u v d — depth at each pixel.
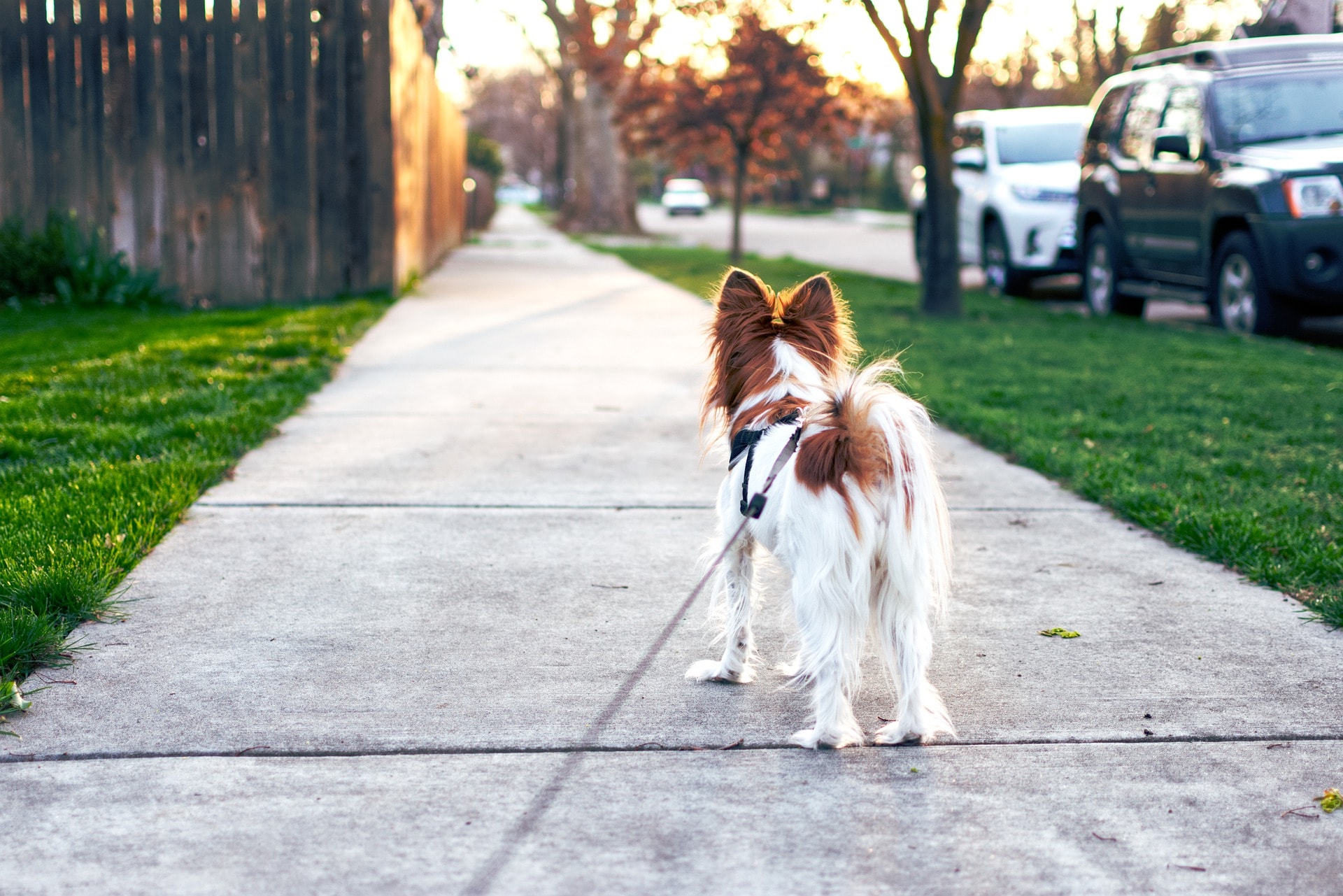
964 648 3.89
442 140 21.50
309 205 12.83
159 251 12.77
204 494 5.64
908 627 3.02
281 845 2.63
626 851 2.63
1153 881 2.54
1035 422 7.28
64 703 3.37
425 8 17.09
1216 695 3.53
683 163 26.00
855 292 16.09
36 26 12.37
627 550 4.90
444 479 6.00
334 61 12.59
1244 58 11.51
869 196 75.38
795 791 2.92
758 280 3.49
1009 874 2.56
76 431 6.49
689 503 5.61
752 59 22.25
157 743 3.13
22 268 12.34
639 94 24.08
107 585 4.25
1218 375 9.03
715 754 3.12
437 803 2.84
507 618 4.13
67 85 12.46
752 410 3.31
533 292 15.03
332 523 5.21
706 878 2.53
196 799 2.84
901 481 2.92
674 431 7.19
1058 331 11.77
